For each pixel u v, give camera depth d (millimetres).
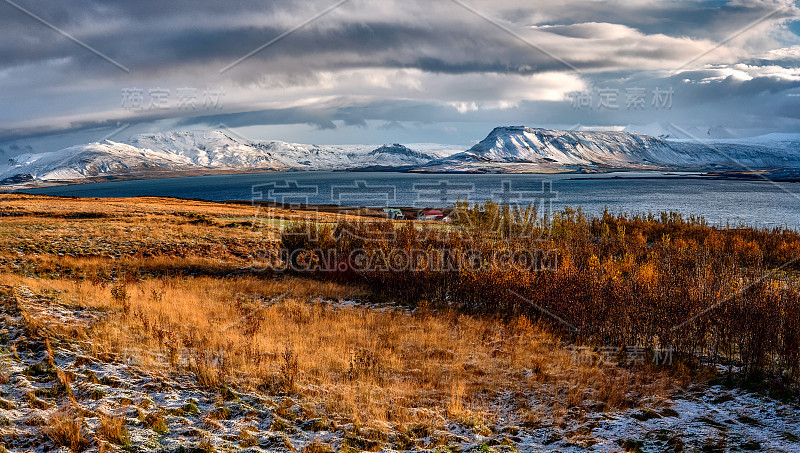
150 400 7820
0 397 7367
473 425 7809
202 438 6727
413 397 8906
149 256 26797
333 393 8789
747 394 9453
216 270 24203
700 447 7219
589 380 10047
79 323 11633
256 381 8961
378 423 7660
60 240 28516
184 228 35844
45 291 14430
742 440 7426
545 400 9039
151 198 76188
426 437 7336
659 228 35969
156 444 6512
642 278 14383
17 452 6055
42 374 8367
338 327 13828
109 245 28297
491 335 13680
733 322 11242
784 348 10398
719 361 11547
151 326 11859
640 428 7883
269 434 7051
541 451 7055
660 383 9945
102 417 6980
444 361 11211
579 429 7777
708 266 15273
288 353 10039
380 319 15133
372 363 10516
